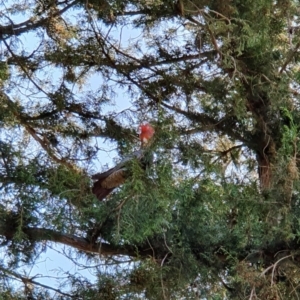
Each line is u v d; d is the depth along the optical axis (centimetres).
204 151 1120
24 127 1111
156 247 1017
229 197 963
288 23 1022
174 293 977
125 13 1130
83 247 1038
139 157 855
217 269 1000
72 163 1101
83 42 1142
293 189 917
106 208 973
